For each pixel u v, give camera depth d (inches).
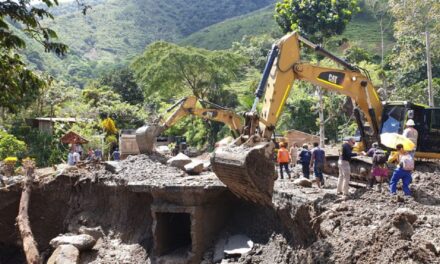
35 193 840.9
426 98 1571.1
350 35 3289.9
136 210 723.4
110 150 1466.5
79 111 1861.5
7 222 855.1
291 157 871.7
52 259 629.9
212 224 633.0
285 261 494.9
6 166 1017.5
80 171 837.2
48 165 1400.1
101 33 6481.3
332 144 1537.9
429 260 323.0
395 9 1332.4
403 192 493.0
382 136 512.1
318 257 400.8
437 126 616.4
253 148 502.0
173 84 1993.1
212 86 2069.4
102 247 704.4
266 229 581.0
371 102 625.0
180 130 2085.4
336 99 1656.0
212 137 1961.1
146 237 685.3
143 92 2452.0
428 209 436.8
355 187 593.0
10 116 1622.8
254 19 5433.1
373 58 2635.3
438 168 613.6
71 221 797.9
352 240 384.5
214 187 601.3
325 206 458.3
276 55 584.4
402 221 367.9
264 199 532.4
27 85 321.7
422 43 1635.1
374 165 522.6
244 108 1934.1
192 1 7741.1
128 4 7426.2
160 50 2149.4
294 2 1529.3
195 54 1982.0
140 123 2049.7
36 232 835.4
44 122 1624.0
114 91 2524.6
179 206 614.5
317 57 1835.6
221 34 5280.5
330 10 1503.4
